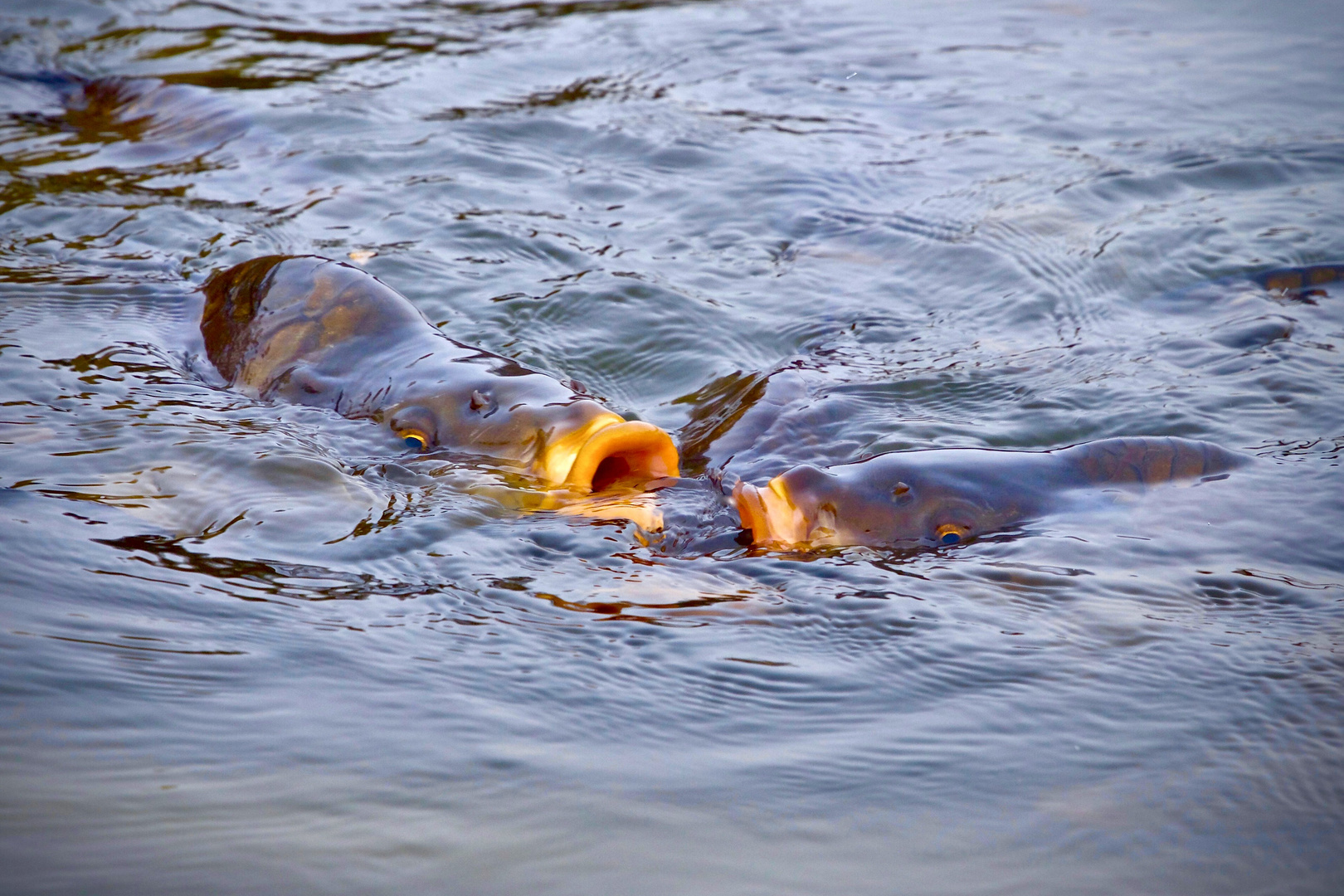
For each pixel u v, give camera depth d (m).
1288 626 3.99
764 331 6.91
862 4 14.31
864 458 5.36
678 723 3.37
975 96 11.11
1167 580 4.29
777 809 2.97
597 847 2.74
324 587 3.99
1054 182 9.02
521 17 13.50
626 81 11.38
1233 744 3.33
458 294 7.08
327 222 8.09
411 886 2.56
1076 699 3.56
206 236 7.69
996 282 7.53
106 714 3.05
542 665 3.61
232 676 3.33
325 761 2.98
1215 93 11.08
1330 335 6.60
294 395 5.43
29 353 5.78
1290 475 5.07
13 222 7.75
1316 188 8.84
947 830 2.92
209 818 2.71
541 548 4.39
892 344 6.74
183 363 5.83
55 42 11.73
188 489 4.59
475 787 2.94
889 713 3.48
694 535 4.63
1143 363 6.36
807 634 3.93
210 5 13.19
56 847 2.55
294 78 11.06
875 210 8.62
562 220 8.31
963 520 4.61
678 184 9.02
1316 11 13.76
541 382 5.07
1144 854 2.85
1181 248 7.87
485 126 10.02
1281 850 2.88
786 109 10.73
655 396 6.29
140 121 10.00
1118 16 13.84
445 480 4.80
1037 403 5.96
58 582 3.71
